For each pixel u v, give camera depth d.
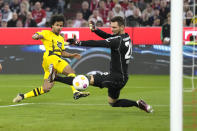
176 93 10.34
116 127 13.80
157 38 36.22
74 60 37.00
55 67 19.84
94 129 13.46
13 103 20.14
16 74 38.06
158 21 40.75
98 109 18.08
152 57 36.53
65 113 16.94
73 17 44.41
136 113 16.94
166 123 14.57
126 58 15.17
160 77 34.97
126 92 25.25
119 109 18.06
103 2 43.25
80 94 18.36
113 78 15.15
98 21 41.03
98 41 14.55
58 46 20.19
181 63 10.35
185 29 33.38
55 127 13.83
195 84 28.16
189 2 36.22
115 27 15.16
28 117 15.95
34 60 37.75
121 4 43.38
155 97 22.64
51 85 19.86
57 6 45.41
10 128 13.63
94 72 36.81
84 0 45.59
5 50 38.06
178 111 10.34
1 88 27.91
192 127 12.26
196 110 15.70
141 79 33.50
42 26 43.53
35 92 19.86
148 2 42.72
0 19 44.03
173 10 10.34
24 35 37.62
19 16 42.41
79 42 14.32
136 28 36.53
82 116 16.19
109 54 36.59
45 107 18.72
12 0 44.69
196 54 34.38
